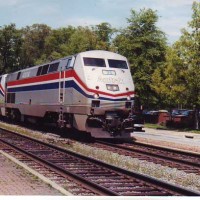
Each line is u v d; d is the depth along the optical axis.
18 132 26.67
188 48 33.56
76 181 10.35
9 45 75.56
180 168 13.38
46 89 25.17
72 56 22.03
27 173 11.47
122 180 10.67
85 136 24.38
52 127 29.23
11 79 33.78
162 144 21.73
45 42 82.44
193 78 33.31
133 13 42.66
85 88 20.33
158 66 41.97
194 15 33.25
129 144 21.05
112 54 21.72
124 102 20.80
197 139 25.30
